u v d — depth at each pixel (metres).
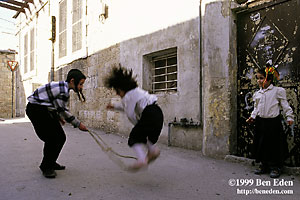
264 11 4.11
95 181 3.14
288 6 3.81
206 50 4.58
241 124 4.37
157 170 3.66
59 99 3.12
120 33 7.28
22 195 2.65
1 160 4.14
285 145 3.46
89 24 8.96
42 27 13.29
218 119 4.41
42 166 3.31
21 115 17.06
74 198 2.60
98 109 8.34
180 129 5.33
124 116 7.09
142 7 6.45
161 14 5.88
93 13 8.73
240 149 4.37
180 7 5.41
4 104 18.52
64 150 5.00
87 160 4.21
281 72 3.87
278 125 3.44
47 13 12.63
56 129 3.30
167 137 5.60
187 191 2.86
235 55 4.43
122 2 7.22
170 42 5.62
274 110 3.42
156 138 2.83
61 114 3.17
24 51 16.34
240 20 4.44
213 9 4.52
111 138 6.55
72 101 10.09
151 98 2.93
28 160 4.18
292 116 3.32
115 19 7.54
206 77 4.58
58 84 3.17
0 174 3.37
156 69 6.35
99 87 8.28
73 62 10.09
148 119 2.78
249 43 4.30
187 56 5.23
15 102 18.66
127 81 2.93
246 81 4.32
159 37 5.91
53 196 2.64
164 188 2.94
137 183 3.09
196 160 4.26
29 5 14.94
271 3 3.99
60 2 11.20
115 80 2.94
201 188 2.96
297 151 3.68
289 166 3.76
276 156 3.43
